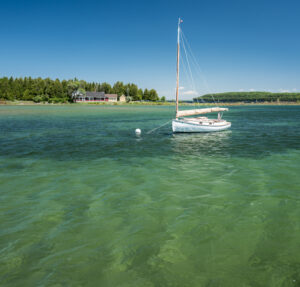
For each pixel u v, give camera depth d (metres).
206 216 8.09
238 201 9.28
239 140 24.45
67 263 5.74
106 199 9.52
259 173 12.93
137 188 10.74
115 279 5.23
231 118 56.47
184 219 7.88
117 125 38.72
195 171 13.42
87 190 10.50
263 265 5.67
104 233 7.05
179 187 10.84
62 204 9.05
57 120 47.28
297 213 8.29
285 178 12.02
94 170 13.65
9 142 22.94
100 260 5.85
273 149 19.67
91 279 5.23
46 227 7.39
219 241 6.65
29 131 30.94
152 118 52.97
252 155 17.52
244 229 7.28
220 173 13.00
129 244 6.51
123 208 8.70
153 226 7.45
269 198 9.54
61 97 150.88
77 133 29.45
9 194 10.02
